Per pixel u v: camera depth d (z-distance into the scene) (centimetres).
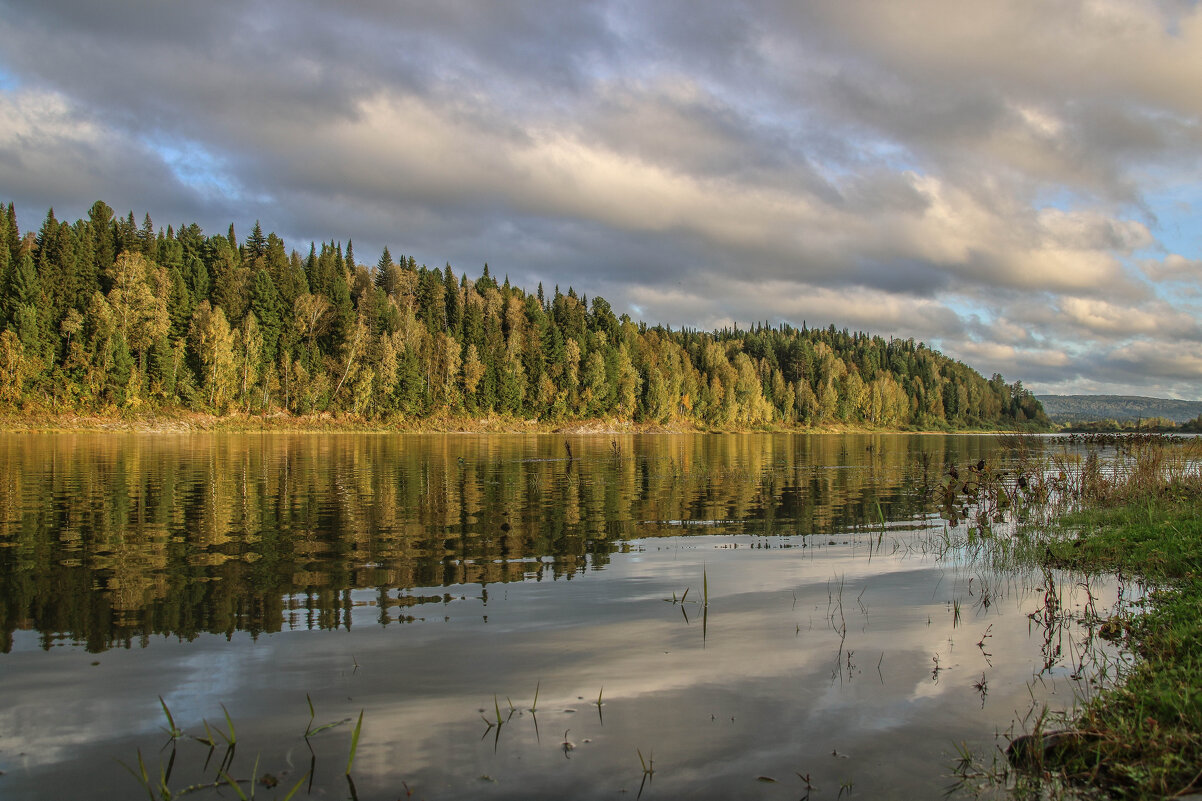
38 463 3262
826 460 4531
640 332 15425
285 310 9244
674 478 2989
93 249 8538
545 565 1228
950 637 841
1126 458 2128
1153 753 541
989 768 531
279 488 2355
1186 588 1001
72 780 508
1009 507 1977
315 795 488
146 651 771
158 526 1584
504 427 10312
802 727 598
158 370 7675
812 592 1055
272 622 877
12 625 858
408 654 766
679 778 514
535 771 522
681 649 788
